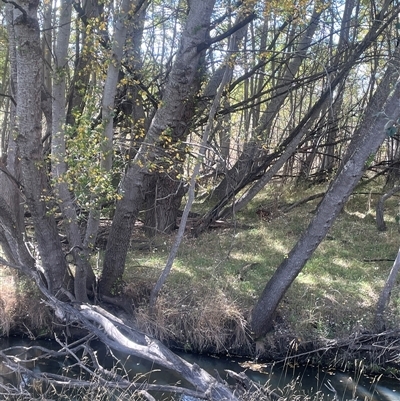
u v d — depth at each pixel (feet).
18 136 15.35
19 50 14.20
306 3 18.53
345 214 29.19
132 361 17.47
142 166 16.48
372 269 21.71
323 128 30.55
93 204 15.65
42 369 16.72
